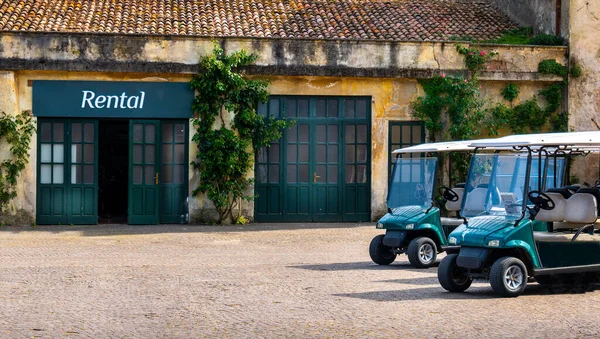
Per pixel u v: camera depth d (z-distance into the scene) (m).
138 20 26.08
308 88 24.97
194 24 26.12
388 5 29.92
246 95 24.41
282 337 9.40
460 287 12.80
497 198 13.26
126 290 12.81
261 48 24.53
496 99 26.06
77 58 23.64
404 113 25.38
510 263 12.30
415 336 9.44
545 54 26.03
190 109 24.39
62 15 25.95
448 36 27.42
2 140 23.52
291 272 14.97
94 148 24.11
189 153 24.45
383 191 25.33
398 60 25.03
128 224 24.25
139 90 24.16
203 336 9.46
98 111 24.02
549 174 15.17
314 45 24.69
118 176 28.45
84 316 10.67
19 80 23.67
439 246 16.14
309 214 25.14
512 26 29.14
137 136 24.27
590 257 13.27
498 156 13.42
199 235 21.67
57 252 18.05
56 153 23.97
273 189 24.98
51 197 23.97
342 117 25.23
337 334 9.55
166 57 24.02
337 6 29.12
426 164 16.41
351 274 14.78
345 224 24.64
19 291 12.70
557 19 26.89
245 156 24.39
